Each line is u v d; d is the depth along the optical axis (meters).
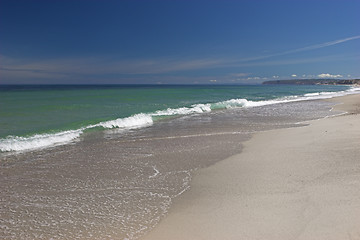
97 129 12.64
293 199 4.50
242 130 12.42
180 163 7.22
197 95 39.97
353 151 7.31
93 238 3.70
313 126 12.43
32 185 5.70
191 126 13.77
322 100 33.44
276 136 10.61
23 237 3.75
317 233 3.41
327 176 5.46
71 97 29.83
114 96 33.03
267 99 35.88
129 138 10.73
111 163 7.29
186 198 4.93
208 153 8.24
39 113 16.41
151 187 5.54
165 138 10.69
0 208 4.64
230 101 26.92
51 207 4.68
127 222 4.11
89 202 4.87
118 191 5.36
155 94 39.62
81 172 6.55
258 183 5.43
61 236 3.77
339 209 3.98
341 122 12.90
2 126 12.03
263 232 3.56
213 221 3.99
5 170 6.68
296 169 6.13
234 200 4.69
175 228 3.87
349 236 3.28
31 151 8.60
